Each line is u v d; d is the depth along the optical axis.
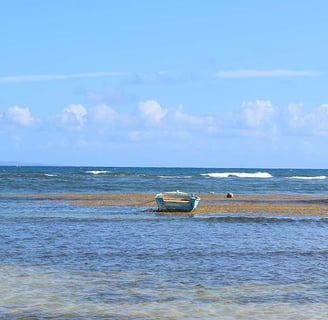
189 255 23.58
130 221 36.50
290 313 15.27
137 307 15.66
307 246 26.39
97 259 22.44
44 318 14.56
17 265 20.95
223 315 15.03
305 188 89.88
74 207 47.09
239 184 100.00
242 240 28.19
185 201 42.53
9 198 57.72
